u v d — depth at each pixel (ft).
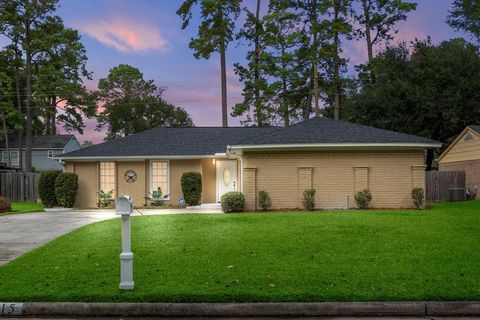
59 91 142.92
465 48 101.04
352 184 58.34
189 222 42.93
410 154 58.49
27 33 132.98
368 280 22.94
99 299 21.06
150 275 24.39
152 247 31.22
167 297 20.95
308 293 21.09
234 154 65.00
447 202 74.08
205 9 120.98
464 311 20.11
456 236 33.71
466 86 91.09
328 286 22.12
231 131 85.92
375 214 47.57
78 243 34.01
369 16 128.06
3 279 24.50
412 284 22.27
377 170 58.44
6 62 137.59
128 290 21.97
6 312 20.72
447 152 91.35
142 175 77.66
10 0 129.29
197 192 73.31
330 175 58.44
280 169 58.65
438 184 81.76
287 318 19.98
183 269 25.38
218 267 25.63
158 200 76.89
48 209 72.69
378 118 100.68
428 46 102.01
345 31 120.06
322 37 121.60
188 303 20.52
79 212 66.13
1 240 38.27
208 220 44.06
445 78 93.30
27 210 70.74
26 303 20.85
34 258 29.50
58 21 136.36
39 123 179.93
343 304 20.24
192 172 74.08
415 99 92.73
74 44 141.69
